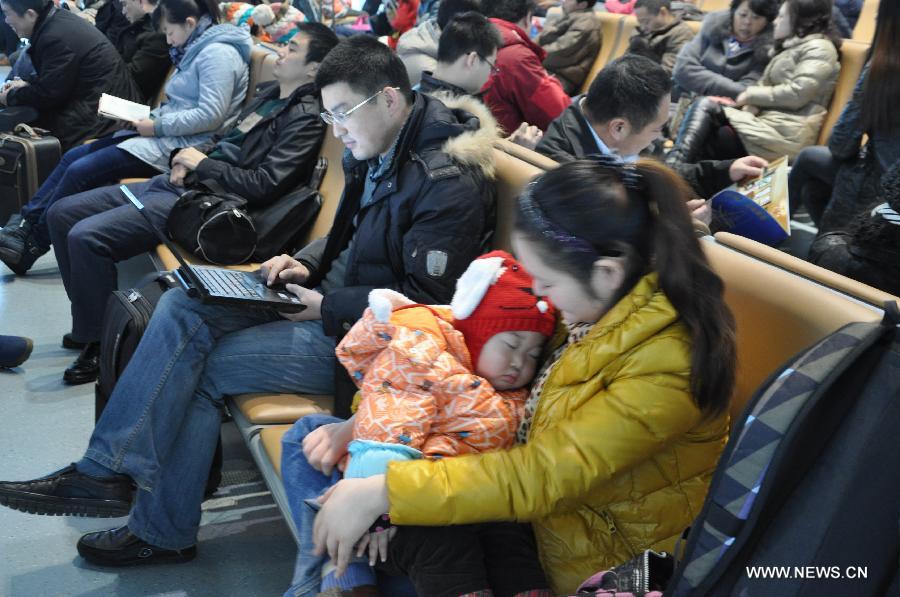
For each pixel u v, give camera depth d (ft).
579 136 7.41
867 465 3.10
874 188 9.18
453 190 6.14
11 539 6.97
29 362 9.86
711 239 4.94
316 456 5.00
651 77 7.05
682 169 8.29
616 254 3.97
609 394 3.93
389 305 4.89
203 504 7.57
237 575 6.72
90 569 6.67
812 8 11.59
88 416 8.86
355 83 6.31
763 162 7.54
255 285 6.92
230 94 11.50
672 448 4.09
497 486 3.97
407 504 4.02
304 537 4.85
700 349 3.81
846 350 3.22
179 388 6.27
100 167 11.51
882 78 8.63
